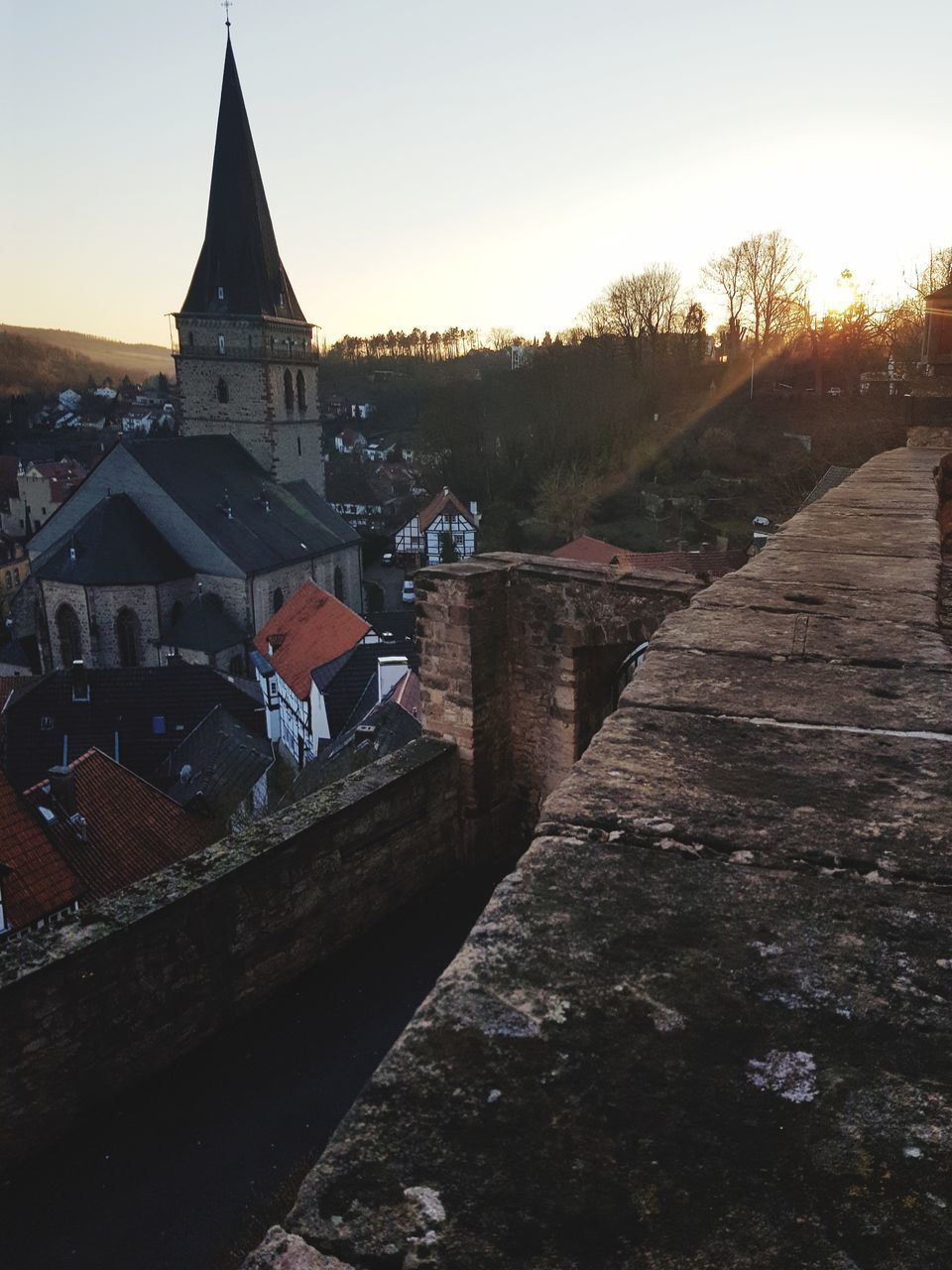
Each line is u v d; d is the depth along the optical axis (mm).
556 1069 1403
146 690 36250
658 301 83875
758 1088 1360
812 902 1823
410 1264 1119
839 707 2918
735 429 67562
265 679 44094
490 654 11523
